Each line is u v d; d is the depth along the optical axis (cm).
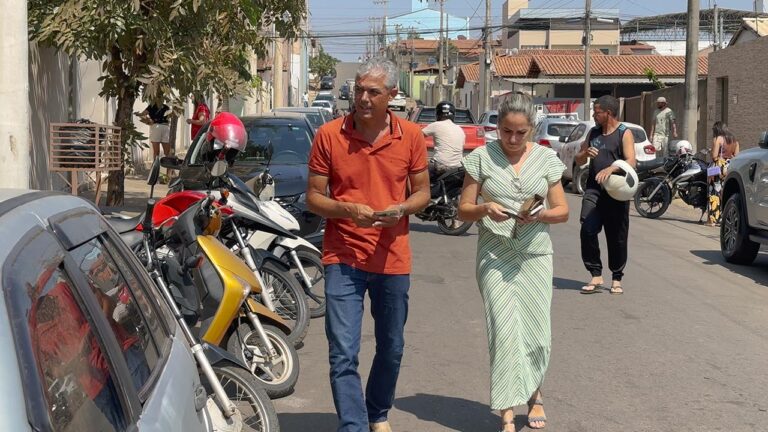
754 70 2612
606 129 979
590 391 668
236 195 773
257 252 731
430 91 8788
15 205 268
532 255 561
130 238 623
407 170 514
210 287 553
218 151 786
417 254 1284
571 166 2278
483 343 803
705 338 829
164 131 2028
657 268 1203
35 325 220
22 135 809
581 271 1159
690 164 1767
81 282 268
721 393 668
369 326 873
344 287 503
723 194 1279
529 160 571
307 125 1277
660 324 879
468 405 638
